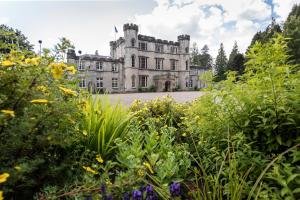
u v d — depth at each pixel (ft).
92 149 8.13
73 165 6.68
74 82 7.16
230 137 7.20
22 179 4.76
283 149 6.68
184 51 167.12
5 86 5.12
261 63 6.97
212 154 7.58
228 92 7.41
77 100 7.27
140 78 151.33
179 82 168.45
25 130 4.76
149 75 154.92
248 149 6.42
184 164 7.62
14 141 4.66
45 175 5.62
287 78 6.77
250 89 7.19
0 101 4.76
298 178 5.11
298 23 110.83
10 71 5.07
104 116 9.21
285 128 6.34
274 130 6.41
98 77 139.74
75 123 6.56
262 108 6.63
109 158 8.28
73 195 5.06
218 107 7.61
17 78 5.11
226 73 8.16
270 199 5.32
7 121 4.70
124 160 6.93
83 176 5.89
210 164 7.65
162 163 7.47
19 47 6.89
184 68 167.43
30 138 5.08
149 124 11.07
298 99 6.03
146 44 154.30
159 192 5.72
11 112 4.35
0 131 4.63
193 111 10.89
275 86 6.53
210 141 8.18
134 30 144.56
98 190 5.12
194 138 10.36
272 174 5.27
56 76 5.44
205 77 8.29
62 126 5.71
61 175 6.10
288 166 5.26
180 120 14.60
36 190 5.66
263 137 6.72
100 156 7.29
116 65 147.64
